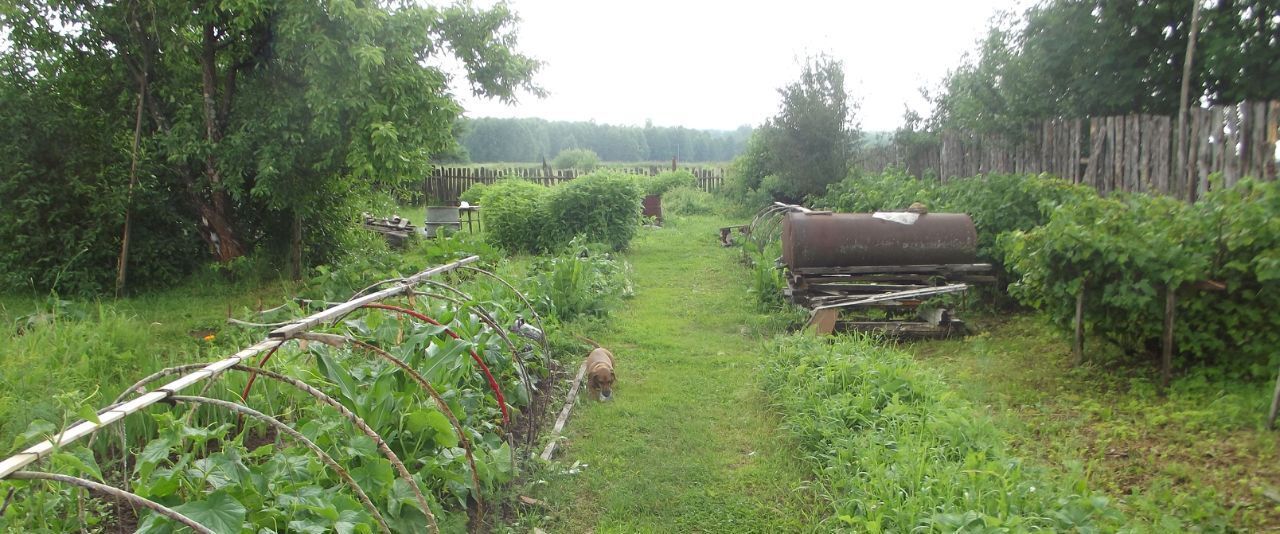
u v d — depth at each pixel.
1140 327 5.91
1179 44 9.02
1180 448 4.58
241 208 11.52
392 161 9.53
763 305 8.99
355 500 3.24
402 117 9.81
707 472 4.71
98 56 10.20
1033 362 6.54
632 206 14.28
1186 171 7.51
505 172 29.58
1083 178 9.23
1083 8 9.36
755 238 13.61
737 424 5.49
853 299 7.93
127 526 3.69
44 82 10.04
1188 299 5.56
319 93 9.45
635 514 4.24
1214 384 5.40
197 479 3.11
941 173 13.58
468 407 4.69
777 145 20.08
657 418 5.64
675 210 22.81
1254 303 5.37
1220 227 5.44
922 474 4.00
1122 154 8.48
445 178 26.97
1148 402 5.32
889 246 8.12
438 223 16.52
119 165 10.38
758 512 4.20
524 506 4.26
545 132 66.75
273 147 9.91
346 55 9.54
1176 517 3.80
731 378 6.54
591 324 8.22
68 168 9.98
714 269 12.31
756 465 4.77
